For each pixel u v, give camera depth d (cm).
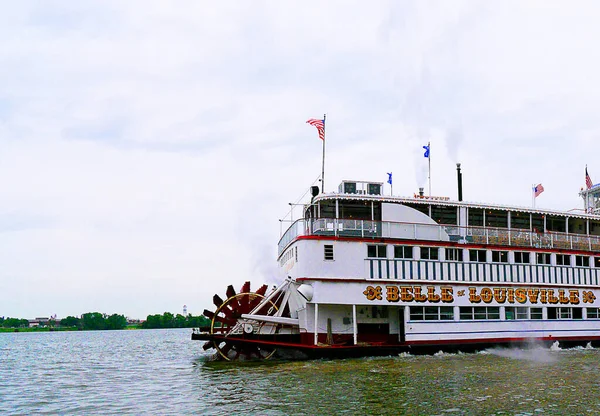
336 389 2312
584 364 2983
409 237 3441
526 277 3700
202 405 2133
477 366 2897
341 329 3366
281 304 3522
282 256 3966
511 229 3747
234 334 3494
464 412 1925
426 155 3994
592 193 4950
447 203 3634
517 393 2212
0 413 2225
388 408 1986
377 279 3319
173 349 6306
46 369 4034
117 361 4575
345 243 3306
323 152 3769
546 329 3709
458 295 3484
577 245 3959
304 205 3712
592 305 3906
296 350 3209
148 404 2259
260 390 2350
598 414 1891
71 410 2231
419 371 2734
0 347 8306
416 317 3381
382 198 3481
